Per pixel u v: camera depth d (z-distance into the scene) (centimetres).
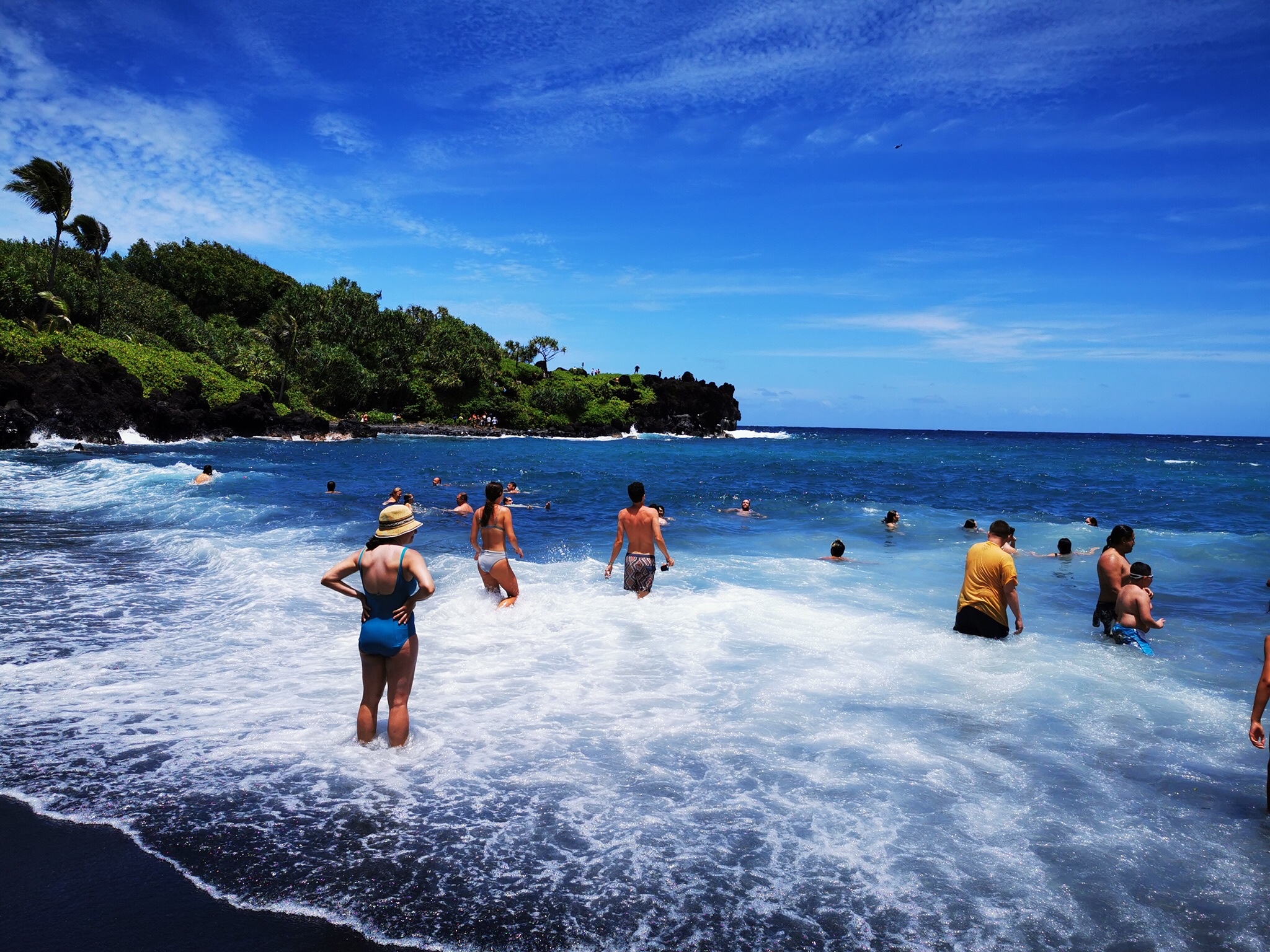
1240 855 366
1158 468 4247
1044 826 391
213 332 7850
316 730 501
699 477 3128
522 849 363
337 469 3136
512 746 482
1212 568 1209
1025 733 513
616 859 356
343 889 330
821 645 724
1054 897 331
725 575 1086
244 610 823
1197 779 446
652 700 570
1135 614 738
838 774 449
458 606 845
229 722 511
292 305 9031
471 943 297
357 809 398
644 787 428
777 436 12812
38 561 1064
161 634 728
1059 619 867
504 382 10062
